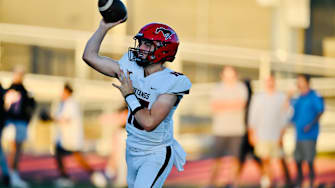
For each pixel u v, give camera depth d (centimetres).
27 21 5300
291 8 5519
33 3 5328
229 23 5984
